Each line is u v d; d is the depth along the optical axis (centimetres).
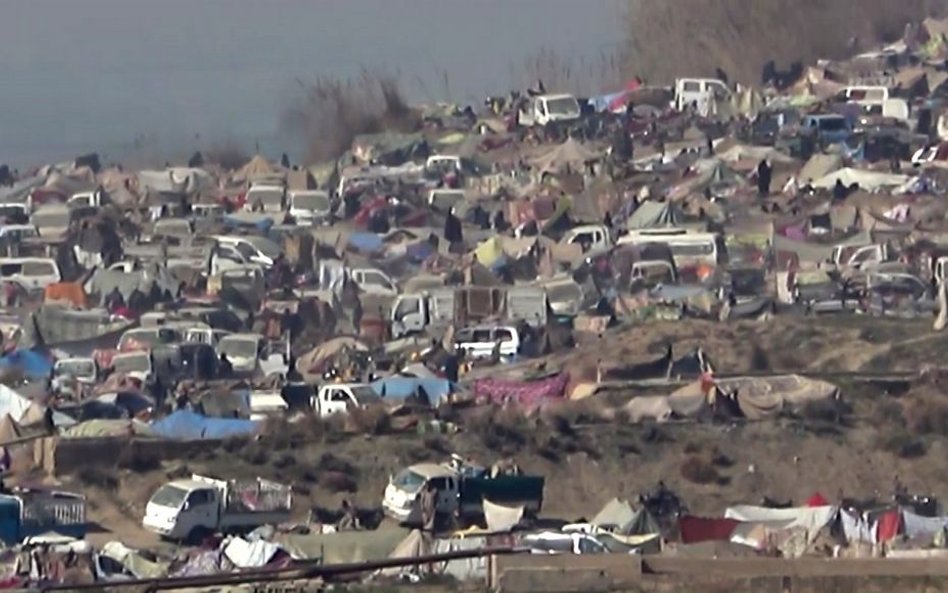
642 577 19338
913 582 18950
